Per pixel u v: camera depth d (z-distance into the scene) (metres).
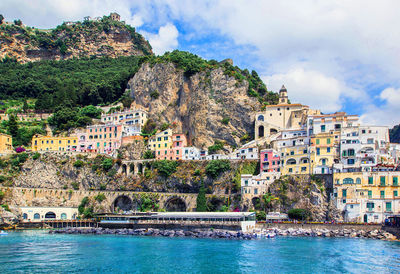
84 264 80.88
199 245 103.69
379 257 86.25
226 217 129.62
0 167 183.50
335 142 150.00
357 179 131.50
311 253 90.94
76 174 179.62
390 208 126.12
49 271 74.94
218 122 196.12
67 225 151.75
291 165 153.12
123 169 181.38
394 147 157.75
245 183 152.25
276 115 190.75
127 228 140.50
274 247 99.69
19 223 149.88
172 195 161.88
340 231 121.50
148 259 85.62
